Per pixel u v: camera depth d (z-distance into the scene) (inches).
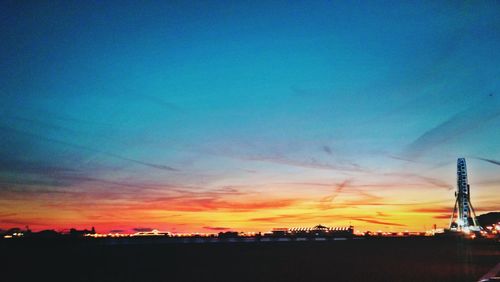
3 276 1686.8
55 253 4173.2
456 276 1592.0
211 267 2064.5
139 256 3287.4
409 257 2755.9
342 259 2605.8
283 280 1496.1
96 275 1711.4
